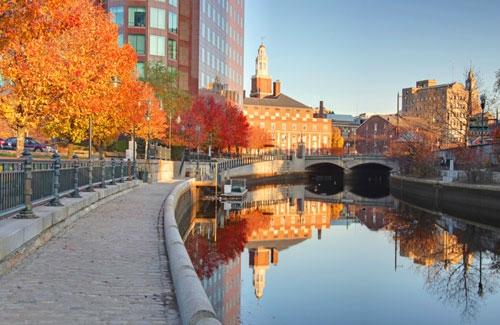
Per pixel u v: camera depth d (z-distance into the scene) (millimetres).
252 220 42875
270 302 18672
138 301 8453
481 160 58844
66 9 19734
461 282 23312
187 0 76062
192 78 77812
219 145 75812
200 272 23562
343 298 19734
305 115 150500
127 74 38938
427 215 48688
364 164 112438
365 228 40000
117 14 70125
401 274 24391
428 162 67250
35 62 24344
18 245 11070
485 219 44344
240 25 107688
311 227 40062
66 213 16219
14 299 8359
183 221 37938
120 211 20891
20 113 25609
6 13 13164
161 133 53875
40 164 15648
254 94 168625
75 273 10242
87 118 33500
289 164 106938
